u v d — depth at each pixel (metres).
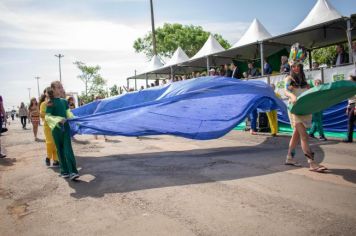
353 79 8.30
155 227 3.52
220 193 4.56
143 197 4.58
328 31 12.90
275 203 4.05
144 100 9.52
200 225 3.50
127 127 7.12
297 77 5.75
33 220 3.97
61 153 5.87
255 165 6.19
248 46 15.02
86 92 54.06
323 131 9.65
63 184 5.54
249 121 12.22
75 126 7.37
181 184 5.12
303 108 5.30
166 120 7.52
